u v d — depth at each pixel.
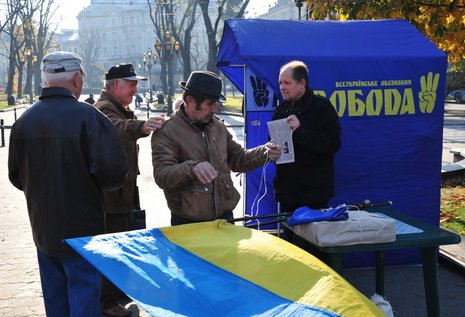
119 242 2.57
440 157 5.18
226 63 5.70
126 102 4.19
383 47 5.13
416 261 5.42
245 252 2.54
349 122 4.99
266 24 5.21
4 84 114.38
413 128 5.09
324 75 4.89
